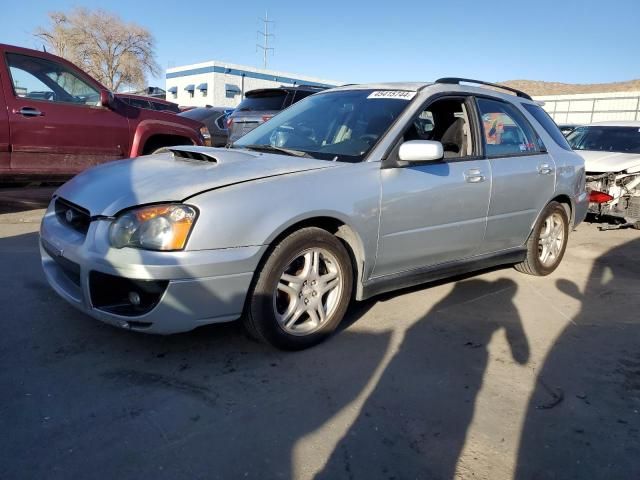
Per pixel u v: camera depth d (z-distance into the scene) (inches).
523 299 178.2
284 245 120.3
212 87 1723.7
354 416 104.8
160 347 127.3
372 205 134.0
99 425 97.4
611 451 99.0
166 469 87.3
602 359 136.4
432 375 122.9
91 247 112.3
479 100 173.2
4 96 237.1
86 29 1951.3
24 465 86.4
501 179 169.5
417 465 92.0
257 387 112.9
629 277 211.6
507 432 103.0
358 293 140.3
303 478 87.2
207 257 109.3
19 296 153.1
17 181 244.5
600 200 292.4
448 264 163.3
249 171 122.5
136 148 278.4
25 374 112.9
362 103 160.9
